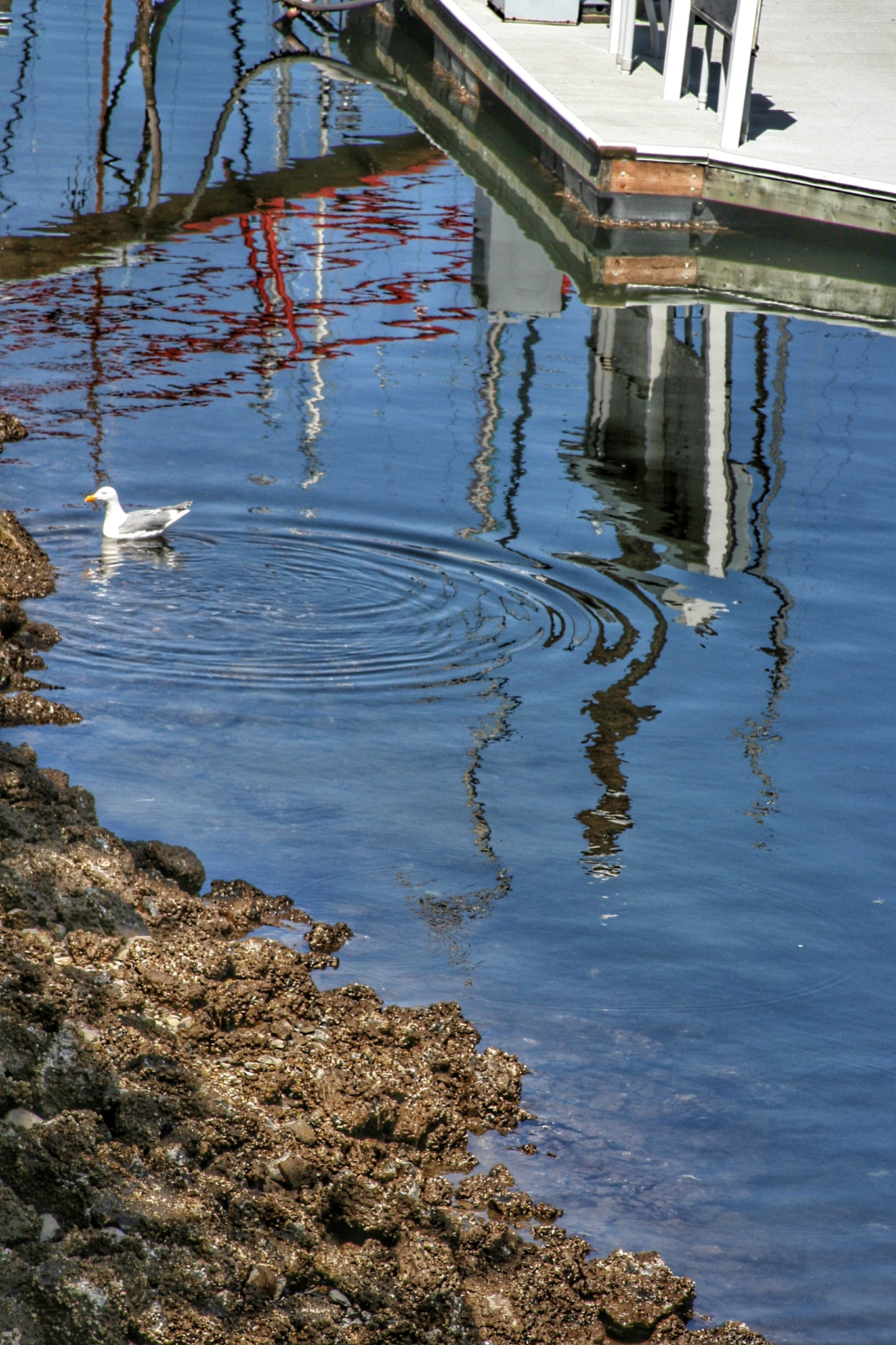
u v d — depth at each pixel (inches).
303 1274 305.3
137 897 409.1
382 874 443.8
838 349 938.1
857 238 1141.1
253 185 1232.8
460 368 876.0
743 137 1188.5
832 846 466.9
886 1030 393.1
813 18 1621.6
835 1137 357.1
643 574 634.2
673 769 502.0
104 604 584.7
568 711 531.8
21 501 670.5
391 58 1731.1
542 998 397.4
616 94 1320.1
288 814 467.2
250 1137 334.3
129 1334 284.0
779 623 600.4
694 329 964.6
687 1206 336.2
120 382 821.9
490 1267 318.0
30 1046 334.0
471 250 1103.6
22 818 427.2
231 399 809.5
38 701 505.0
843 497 724.7
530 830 466.9
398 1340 297.1
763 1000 401.1
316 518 668.1
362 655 560.1
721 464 756.0
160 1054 346.9
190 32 1785.2
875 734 528.4
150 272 1013.2
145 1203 303.9
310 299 979.9
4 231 1074.7
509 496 702.5
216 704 522.6
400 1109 352.5
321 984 395.2
